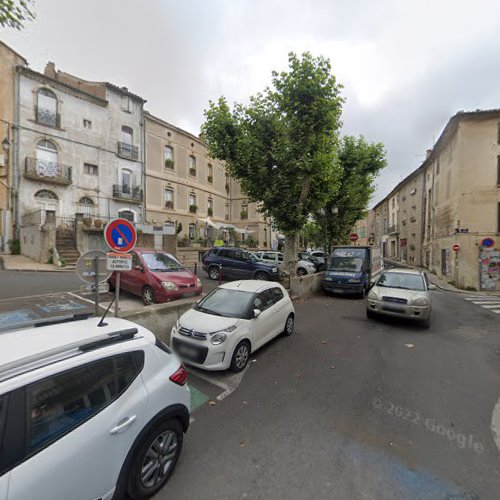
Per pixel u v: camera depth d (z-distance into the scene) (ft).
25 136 56.59
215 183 100.68
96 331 8.18
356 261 42.19
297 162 32.58
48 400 6.10
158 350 8.77
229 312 17.20
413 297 24.91
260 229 106.93
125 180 72.28
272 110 33.94
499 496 8.07
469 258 51.78
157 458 8.13
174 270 27.55
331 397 13.41
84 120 65.05
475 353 19.24
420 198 86.07
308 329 24.08
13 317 21.16
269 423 11.36
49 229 49.47
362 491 8.17
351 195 56.49
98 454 6.50
